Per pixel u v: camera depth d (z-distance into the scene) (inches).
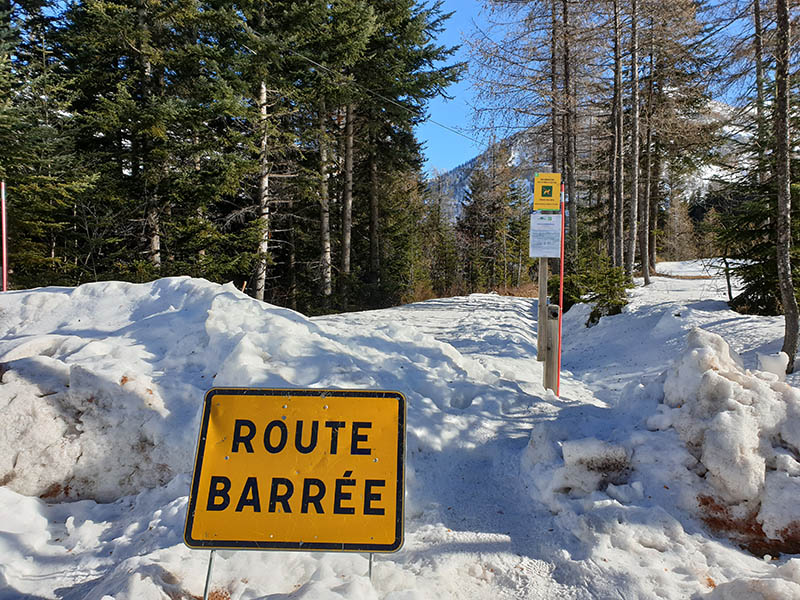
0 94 476.7
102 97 511.2
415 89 725.3
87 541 117.0
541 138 681.0
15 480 131.3
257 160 579.5
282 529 89.9
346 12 589.6
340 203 885.8
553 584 99.3
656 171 950.4
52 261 533.3
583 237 1026.7
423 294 1007.6
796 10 245.9
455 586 98.8
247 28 524.4
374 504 92.0
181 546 102.8
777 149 246.5
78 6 612.7
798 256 328.5
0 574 99.3
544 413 184.9
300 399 98.0
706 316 357.1
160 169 561.9
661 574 97.7
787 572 91.3
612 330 410.9
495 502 133.6
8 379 144.4
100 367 157.2
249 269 598.5
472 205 1466.5
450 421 166.6
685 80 536.7
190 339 190.5
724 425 118.0
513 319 494.6
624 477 127.3
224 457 94.0
